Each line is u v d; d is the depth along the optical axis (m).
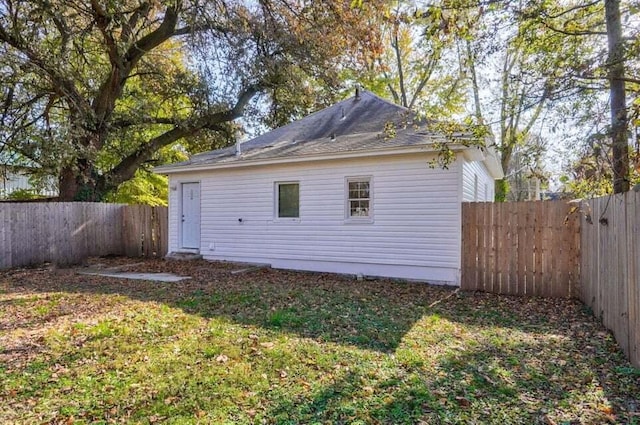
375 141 9.81
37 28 12.54
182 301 7.05
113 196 19.72
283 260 11.27
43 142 12.60
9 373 4.01
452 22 4.81
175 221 13.45
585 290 6.91
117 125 16.30
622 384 3.64
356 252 10.12
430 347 4.69
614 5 5.29
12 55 11.86
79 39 14.01
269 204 11.48
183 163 12.93
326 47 14.08
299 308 6.54
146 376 3.88
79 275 10.39
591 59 4.95
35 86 12.72
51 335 5.16
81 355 4.46
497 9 4.92
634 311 4.00
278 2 13.80
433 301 7.29
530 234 7.94
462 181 8.83
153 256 14.05
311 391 3.54
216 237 12.56
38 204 12.37
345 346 4.70
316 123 13.01
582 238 7.17
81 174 14.19
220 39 15.10
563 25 5.56
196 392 3.56
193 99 17.42
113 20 13.52
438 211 9.05
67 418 3.17
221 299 7.18
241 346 4.69
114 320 5.85
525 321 5.91
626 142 4.55
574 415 3.12
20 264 11.84
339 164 10.31
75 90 13.65
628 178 5.01
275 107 19.83
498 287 8.21
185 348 4.62
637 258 3.91
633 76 5.03
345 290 8.20
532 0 4.97
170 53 18.86
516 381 3.75
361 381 3.73
